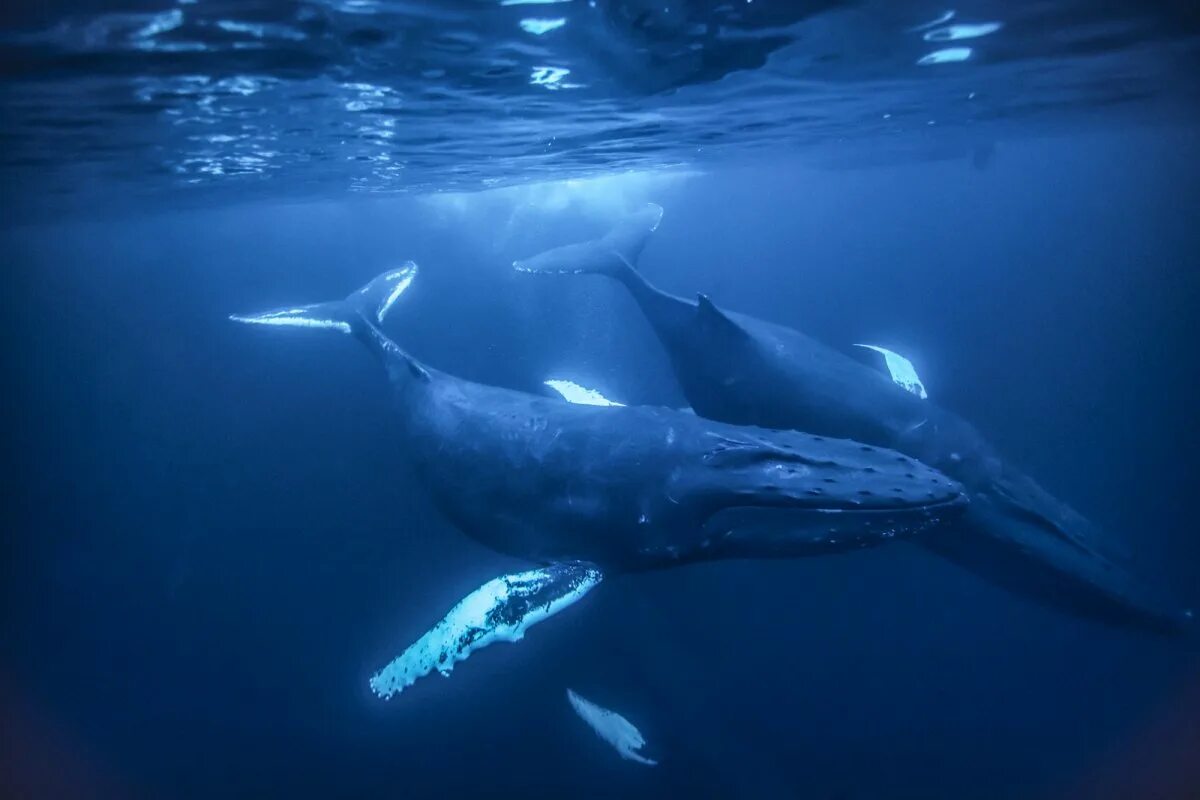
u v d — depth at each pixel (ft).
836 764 41.50
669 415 32.12
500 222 98.58
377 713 46.01
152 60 29.32
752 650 47.73
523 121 47.39
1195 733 42.75
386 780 42.14
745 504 27.22
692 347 43.65
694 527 28.50
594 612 45.60
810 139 74.79
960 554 38.37
